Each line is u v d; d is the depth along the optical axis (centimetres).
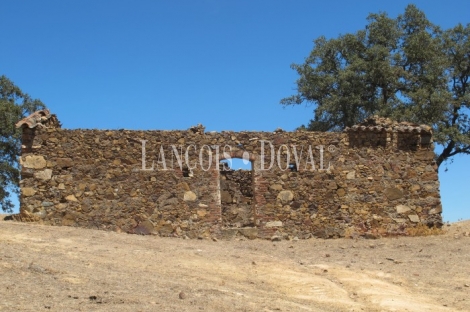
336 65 3875
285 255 1948
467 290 1509
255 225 2292
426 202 2398
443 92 3584
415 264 1838
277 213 2308
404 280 1608
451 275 1678
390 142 2411
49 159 2219
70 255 1591
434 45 3709
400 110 3550
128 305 1088
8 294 1092
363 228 2345
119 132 2267
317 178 2352
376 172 2389
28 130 2220
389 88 3728
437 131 3584
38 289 1146
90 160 2234
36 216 2181
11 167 3538
